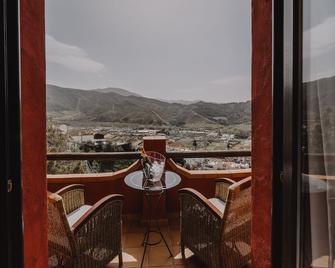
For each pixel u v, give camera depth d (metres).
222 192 2.79
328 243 1.13
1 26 1.11
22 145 1.29
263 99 1.43
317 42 1.13
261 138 1.46
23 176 1.31
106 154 3.39
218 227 2.06
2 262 1.14
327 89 1.10
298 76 1.13
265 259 1.48
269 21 1.35
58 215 1.76
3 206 1.13
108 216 2.22
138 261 2.58
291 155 1.16
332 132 1.09
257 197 1.53
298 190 1.17
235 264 2.22
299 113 1.14
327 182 1.12
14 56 1.18
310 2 1.13
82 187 2.72
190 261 2.57
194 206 2.32
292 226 1.18
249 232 2.29
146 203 3.37
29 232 1.37
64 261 1.88
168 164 3.47
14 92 1.18
